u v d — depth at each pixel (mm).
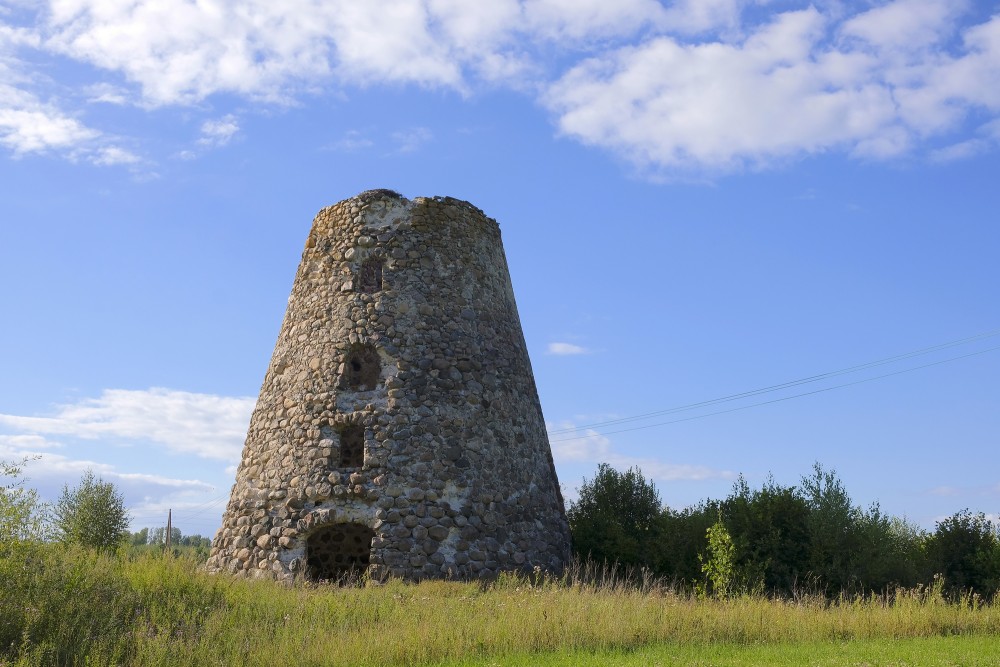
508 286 26969
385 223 24969
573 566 23266
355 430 23078
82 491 34188
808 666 11664
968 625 15781
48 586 14336
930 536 24750
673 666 11711
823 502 24297
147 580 16031
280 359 24922
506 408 24156
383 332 23484
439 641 13219
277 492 22578
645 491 28484
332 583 21188
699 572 23234
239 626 14195
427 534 21375
